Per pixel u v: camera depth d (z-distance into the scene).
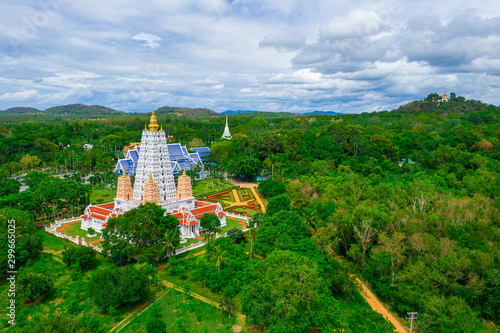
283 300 61.88
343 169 173.38
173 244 94.19
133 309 73.44
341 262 93.06
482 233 93.50
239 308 73.56
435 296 71.62
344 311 74.62
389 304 80.88
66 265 90.56
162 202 121.56
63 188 129.88
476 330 67.44
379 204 113.94
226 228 125.44
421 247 84.56
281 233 94.38
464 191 139.50
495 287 73.44
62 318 62.59
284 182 166.00
